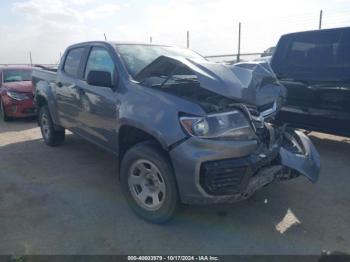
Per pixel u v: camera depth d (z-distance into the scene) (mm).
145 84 3381
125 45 4137
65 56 5066
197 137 2746
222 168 2762
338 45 5086
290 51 5672
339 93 5039
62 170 4730
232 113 2951
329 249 2842
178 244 2910
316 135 6594
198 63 3186
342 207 3594
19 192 3986
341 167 4820
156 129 2928
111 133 3746
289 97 5672
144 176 3232
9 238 2996
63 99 4914
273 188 4070
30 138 6664
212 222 3271
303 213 3461
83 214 3436
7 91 8398
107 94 3701
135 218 3338
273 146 3271
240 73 3373
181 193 2879
